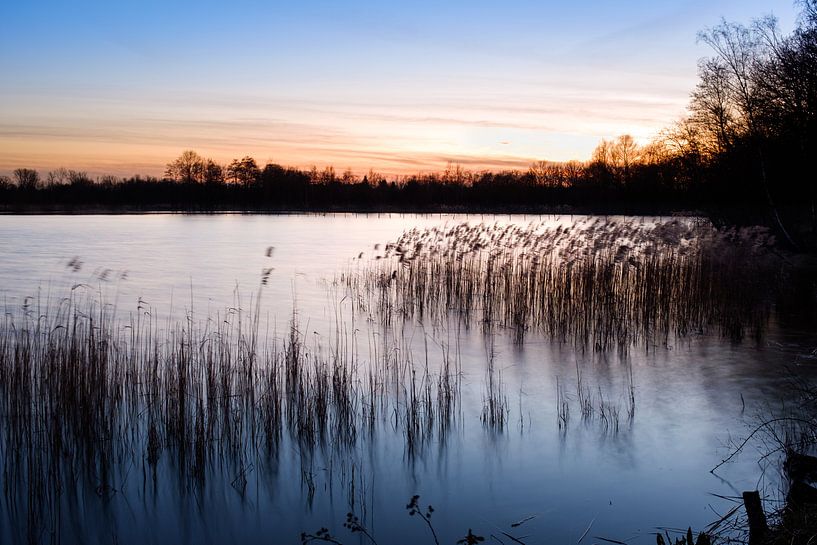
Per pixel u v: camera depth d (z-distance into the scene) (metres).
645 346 13.63
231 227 48.09
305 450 8.38
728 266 17.70
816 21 24.95
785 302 18.25
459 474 7.69
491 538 6.30
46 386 8.91
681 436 8.70
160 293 19.05
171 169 100.00
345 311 16.88
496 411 9.61
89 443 7.96
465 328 15.26
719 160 28.41
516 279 18.02
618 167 69.75
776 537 5.22
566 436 8.74
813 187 25.81
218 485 7.50
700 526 6.39
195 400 9.44
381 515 6.79
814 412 9.20
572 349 13.37
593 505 6.91
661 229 17.56
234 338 13.47
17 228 45.81
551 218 50.62
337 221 56.19
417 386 10.76
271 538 6.42
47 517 6.85
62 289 19.22
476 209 67.00
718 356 12.77
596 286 15.95
